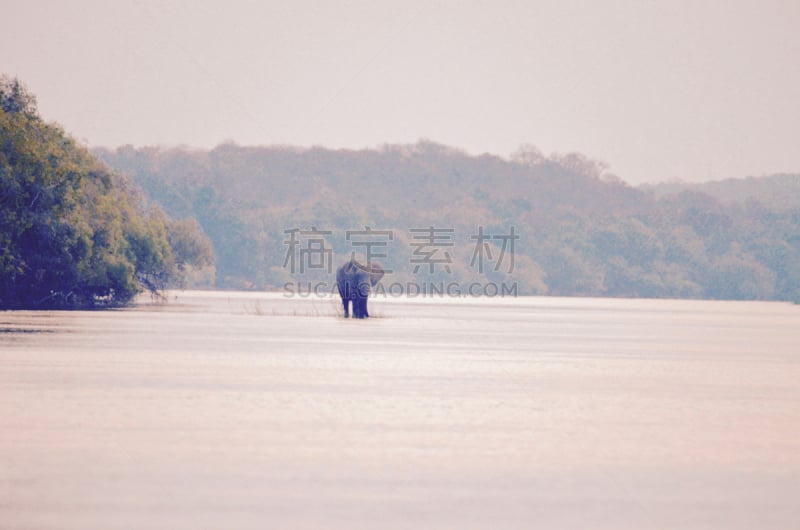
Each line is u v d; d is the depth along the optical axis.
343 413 99.81
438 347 177.38
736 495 72.44
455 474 76.06
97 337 172.00
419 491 71.50
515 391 119.88
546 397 115.38
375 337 196.50
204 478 73.00
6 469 73.94
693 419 101.94
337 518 65.12
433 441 87.12
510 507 68.38
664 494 72.38
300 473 75.06
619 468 79.19
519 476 76.00
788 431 95.94
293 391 114.06
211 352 154.75
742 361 165.50
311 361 146.00
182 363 137.88
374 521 64.81
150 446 81.94
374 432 90.31
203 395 108.69
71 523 62.81
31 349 147.12
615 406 109.56
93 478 72.19
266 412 99.12
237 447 82.56
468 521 65.25
